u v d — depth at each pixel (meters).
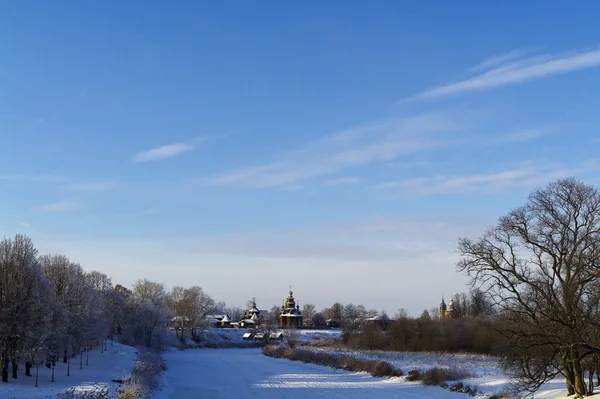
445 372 60.19
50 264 75.44
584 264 36.91
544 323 38.72
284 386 62.66
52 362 63.62
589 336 39.16
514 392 41.97
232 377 73.44
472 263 42.03
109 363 78.75
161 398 52.19
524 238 40.16
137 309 136.62
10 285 51.91
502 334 40.97
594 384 46.88
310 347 128.12
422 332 118.06
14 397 40.34
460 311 177.50
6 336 50.41
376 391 56.22
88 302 78.00
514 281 40.44
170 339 150.75
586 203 38.12
